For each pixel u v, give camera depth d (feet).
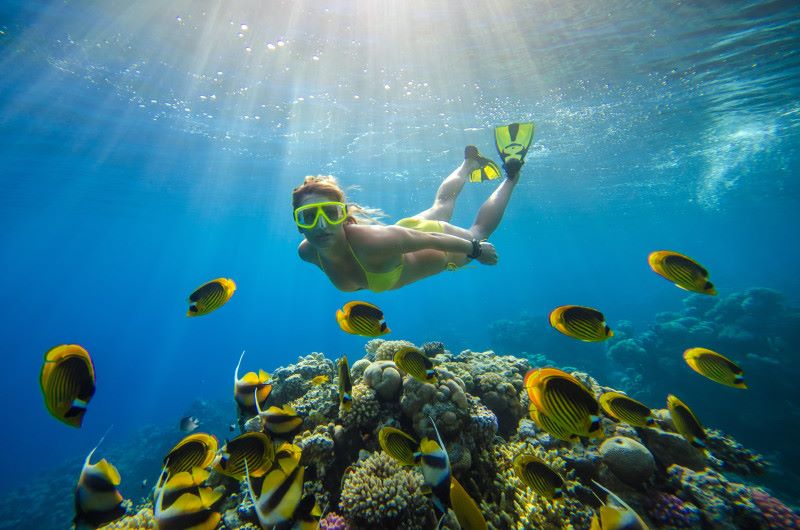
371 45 34.53
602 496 11.62
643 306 139.33
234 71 38.83
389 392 14.20
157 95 43.39
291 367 19.27
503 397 15.71
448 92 43.42
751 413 42.88
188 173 73.20
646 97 46.06
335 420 14.34
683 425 9.80
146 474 56.13
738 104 49.14
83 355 6.54
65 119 48.47
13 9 29.58
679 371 49.42
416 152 63.93
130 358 242.37
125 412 132.26
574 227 163.53
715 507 10.99
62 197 87.35
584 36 33.45
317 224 8.76
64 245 165.27
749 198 122.93
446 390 13.52
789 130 60.39
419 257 12.52
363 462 12.11
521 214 121.80
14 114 46.29
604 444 12.57
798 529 10.22
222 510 13.19
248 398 10.25
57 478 64.39
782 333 49.44
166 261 250.78
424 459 7.61
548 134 57.16
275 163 68.95
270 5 29.84
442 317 184.24
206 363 200.85
